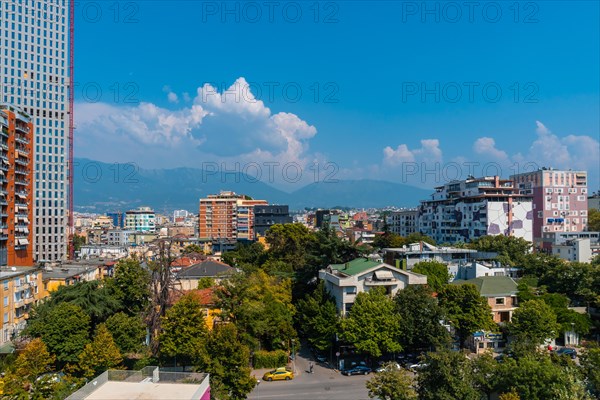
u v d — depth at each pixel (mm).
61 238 178750
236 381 46156
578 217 194750
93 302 66750
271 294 78938
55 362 59906
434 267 97375
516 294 78688
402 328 66938
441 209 195375
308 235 127188
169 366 62062
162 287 68750
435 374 42750
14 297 73875
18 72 174250
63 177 181375
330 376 65438
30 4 177750
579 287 86875
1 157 107562
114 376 29266
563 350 70688
